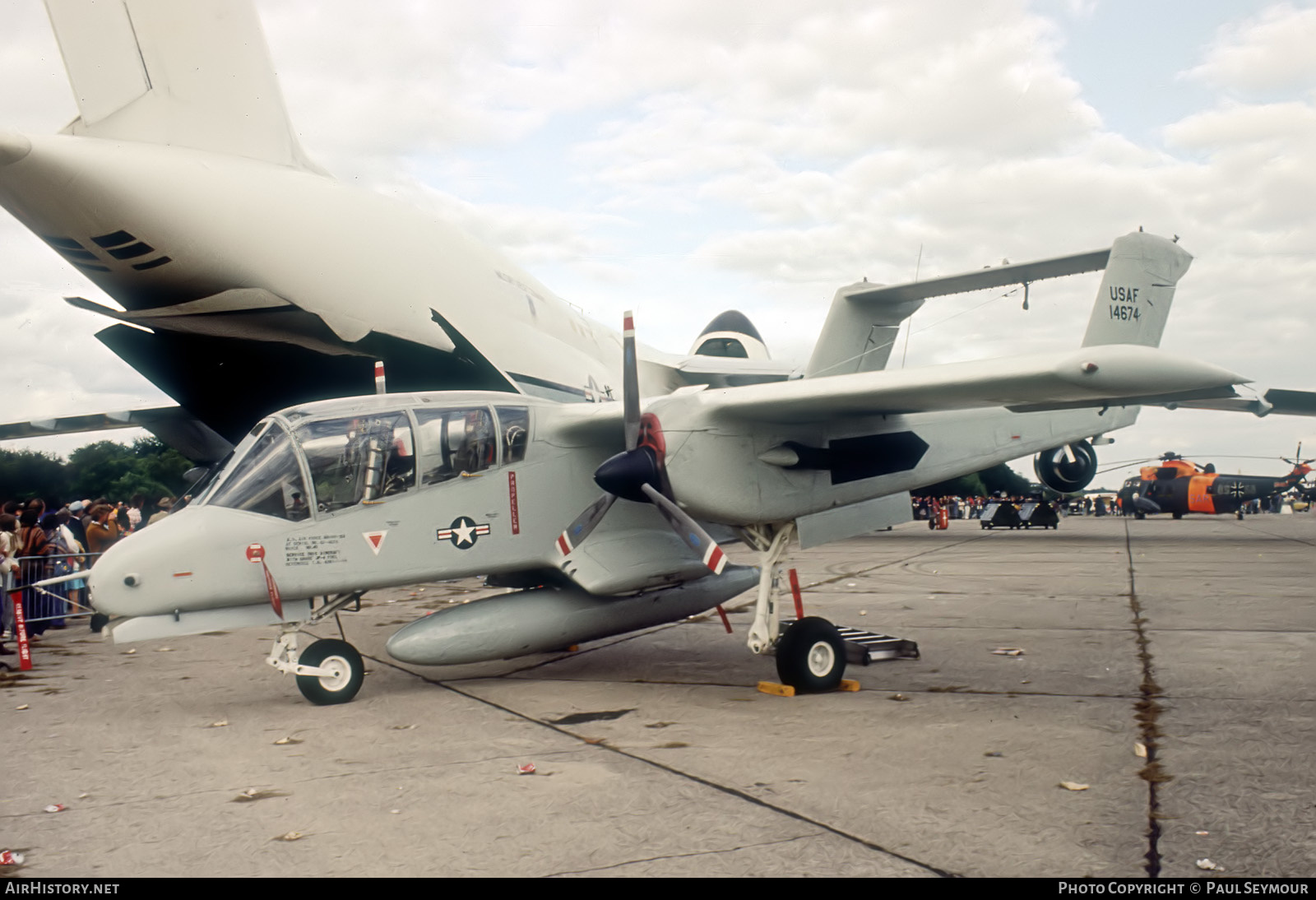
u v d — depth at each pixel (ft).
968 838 11.78
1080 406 24.71
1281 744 16.06
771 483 23.04
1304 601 35.76
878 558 63.93
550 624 23.21
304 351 38.93
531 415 24.08
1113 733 17.04
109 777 15.42
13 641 34.55
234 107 34.76
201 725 19.40
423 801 13.74
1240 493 126.31
